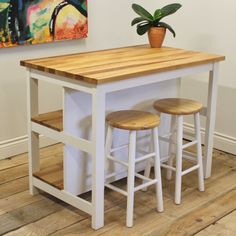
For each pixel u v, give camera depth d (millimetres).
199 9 3760
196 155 3062
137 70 2490
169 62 2766
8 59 3373
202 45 3816
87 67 2535
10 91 3447
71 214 2688
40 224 2568
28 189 3002
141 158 2562
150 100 3090
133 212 2725
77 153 2674
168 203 2855
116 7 4035
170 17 3990
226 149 3773
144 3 4148
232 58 3615
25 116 3588
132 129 2457
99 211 2508
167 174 3174
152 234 2498
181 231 2537
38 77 2639
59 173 2887
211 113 3135
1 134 3459
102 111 2355
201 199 2928
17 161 3459
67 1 3592
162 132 3268
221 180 3227
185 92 4023
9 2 3217
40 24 3457
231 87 3668
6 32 3258
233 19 3547
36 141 2852
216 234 2520
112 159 2643
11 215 2660
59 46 3688
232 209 2809
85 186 2793
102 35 3994
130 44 4250
